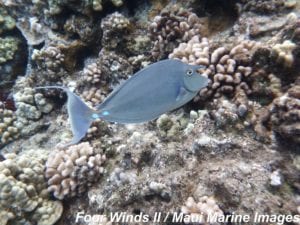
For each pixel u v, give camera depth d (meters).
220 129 0.81
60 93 1.28
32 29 1.38
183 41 1.06
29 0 1.39
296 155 0.71
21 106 1.27
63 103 1.31
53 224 0.94
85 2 1.21
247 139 0.77
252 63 0.85
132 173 0.84
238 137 0.78
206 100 0.91
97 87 1.18
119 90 0.51
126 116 0.53
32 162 0.98
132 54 1.19
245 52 0.87
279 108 0.73
